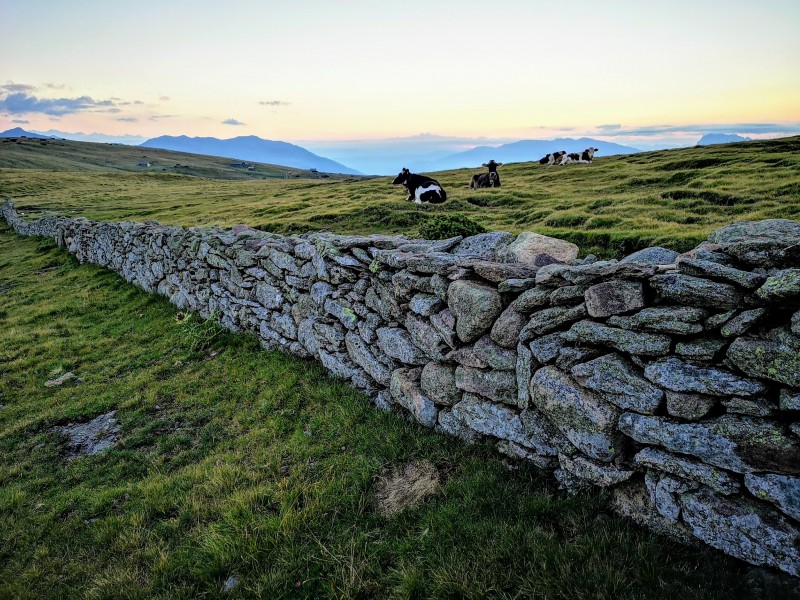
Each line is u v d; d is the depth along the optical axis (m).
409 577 3.93
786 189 14.42
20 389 10.05
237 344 11.01
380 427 6.50
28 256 25.36
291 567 4.32
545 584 3.65
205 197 52.97
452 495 4.95
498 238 7.47
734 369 3.68
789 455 3.34
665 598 3.39
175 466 6.66
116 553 4.95
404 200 25.16
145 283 16.75
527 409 5.06
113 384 9.82
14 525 5.66
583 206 17.03
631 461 4.30
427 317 6.36
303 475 5.66
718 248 4.62
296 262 9.53
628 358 4.34
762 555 3.44
